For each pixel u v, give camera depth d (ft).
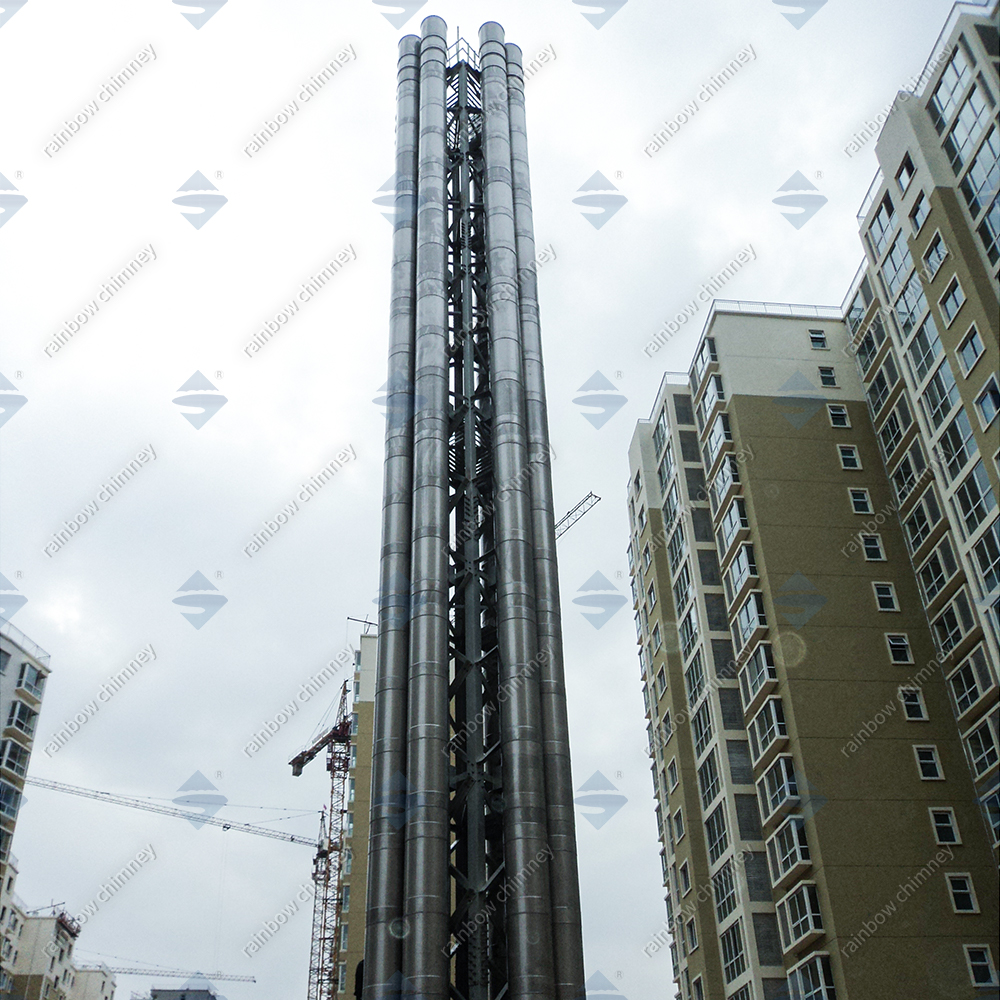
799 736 172.14
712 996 181.78
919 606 185.47
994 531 154.10
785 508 195.72
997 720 162.09
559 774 142.10
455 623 160.35
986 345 154.30
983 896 158.51
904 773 168.86
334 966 369.09
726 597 203.82
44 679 265.34
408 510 160.45
